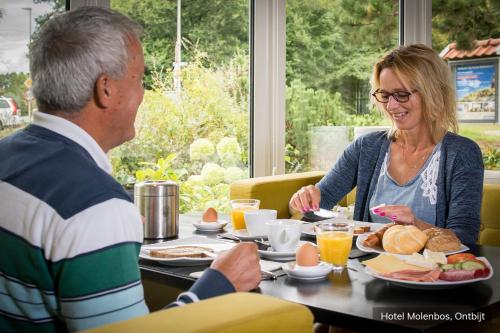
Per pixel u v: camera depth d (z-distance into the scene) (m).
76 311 0.93
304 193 2.17
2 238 0.98
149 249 1.62
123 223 0.96
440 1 3.99
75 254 0.92
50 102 1.07
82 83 1.05
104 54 1.06
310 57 3.47
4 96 2.46
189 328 0.68
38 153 1.01
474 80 3.96
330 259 1.45
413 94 2.20
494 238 2.54
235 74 3.21
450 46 4.00
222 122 3.17
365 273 1.38
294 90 3.41
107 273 0.93
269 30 3.29
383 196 2.30
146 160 2.89
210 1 3.10
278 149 3.36
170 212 1.92
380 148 2.39
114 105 1.09
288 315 0.75
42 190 0.96
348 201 3.27
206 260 1.51
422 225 1.79
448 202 2.15
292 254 1.54
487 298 1.20
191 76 3.05
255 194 2.69
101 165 1.07
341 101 3.62
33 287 0.98
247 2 3.24
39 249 0.94
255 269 1.16
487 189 2.58
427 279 1.25
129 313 0.95
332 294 1.24
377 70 2.32
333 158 3.61
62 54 1.05
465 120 3.97
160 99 2.94
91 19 1.07
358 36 3.69
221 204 3.19
